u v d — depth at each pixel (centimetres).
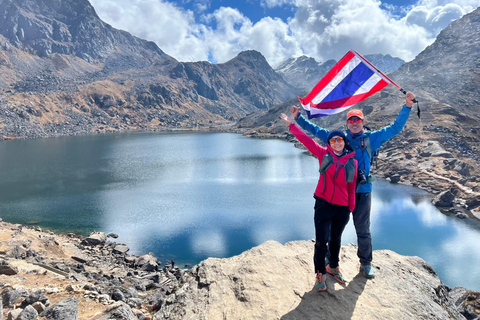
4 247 2911
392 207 6131
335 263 597
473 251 4219
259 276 609
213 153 13812
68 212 5644
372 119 15738
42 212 5616
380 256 739
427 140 11700
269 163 11069
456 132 12438
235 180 8350
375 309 526
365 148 605
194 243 4400
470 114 17162
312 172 9362
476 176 8331
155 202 6319
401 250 4278
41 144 17200
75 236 4528
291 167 10256
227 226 5038
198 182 8131
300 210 5794
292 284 584
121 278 2694
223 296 581
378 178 8856
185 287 653
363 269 623
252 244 4381
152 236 4631
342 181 545
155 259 3831
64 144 17338
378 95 19925
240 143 18438
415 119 14462
